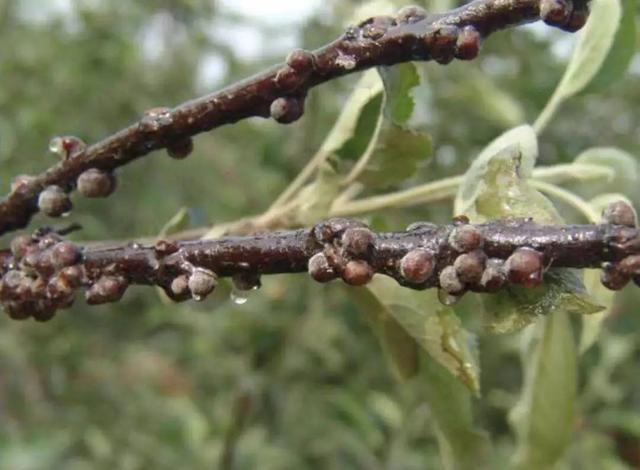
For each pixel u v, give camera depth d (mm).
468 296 369
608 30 291
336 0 564
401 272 218
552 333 297
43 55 798
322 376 582
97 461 674
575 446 609
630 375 658
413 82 262
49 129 775
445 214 538
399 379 298
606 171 294
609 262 212
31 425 697
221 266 228
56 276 236
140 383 765
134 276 233
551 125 635
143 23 808
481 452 297
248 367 569
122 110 799
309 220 285
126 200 760
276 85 234
